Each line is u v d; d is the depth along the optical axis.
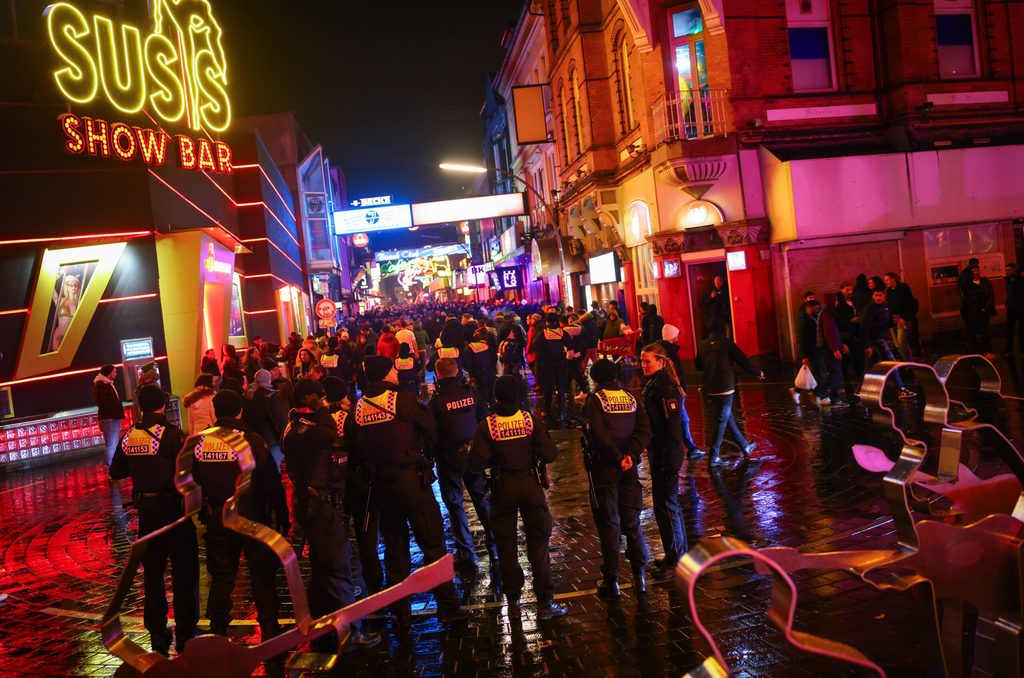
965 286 15.80
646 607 5.82
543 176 39.44
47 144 17.56
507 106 49.59
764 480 9.02
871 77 20.61
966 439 5.23
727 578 6.21
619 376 6.22
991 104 20.62
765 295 20.16
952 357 3.29
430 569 3.83
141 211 18.66
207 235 20.80
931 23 20.28
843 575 5.98
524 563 7.11
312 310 50.62
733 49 19.94
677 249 20.42
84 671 5.64
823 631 5.06
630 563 6.50
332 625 3.61
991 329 20.44
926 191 19.70
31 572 8.36
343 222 39.31
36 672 5.69
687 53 21.03
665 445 6.61
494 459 5.85
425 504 6.00
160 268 19.83
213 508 5.59
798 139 20.22
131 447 5.79
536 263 32.25
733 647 5.00
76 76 17.81
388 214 39.66
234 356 13.88
